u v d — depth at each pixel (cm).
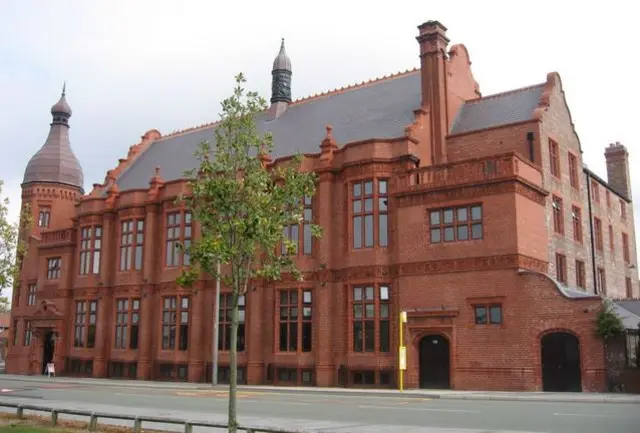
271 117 4459
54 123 6006
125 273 4291
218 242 1295
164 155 4934
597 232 4138
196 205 1403
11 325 5250
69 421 1752
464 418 1703
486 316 2803
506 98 3625
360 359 3116
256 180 1373
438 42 3566
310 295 3378
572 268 3475
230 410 1251
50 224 5666
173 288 4016
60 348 4603
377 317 3102
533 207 3003
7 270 2820
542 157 3222
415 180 3100
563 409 1925
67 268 4741
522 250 2819
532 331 2684
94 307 4478
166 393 2880
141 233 4306
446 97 3566
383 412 1892
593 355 2545
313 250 3400
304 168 3488
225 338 3753
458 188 2955
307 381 3294
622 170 5059
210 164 1411
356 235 3259
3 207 2853
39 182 5734
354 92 4112
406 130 3247
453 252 2928
